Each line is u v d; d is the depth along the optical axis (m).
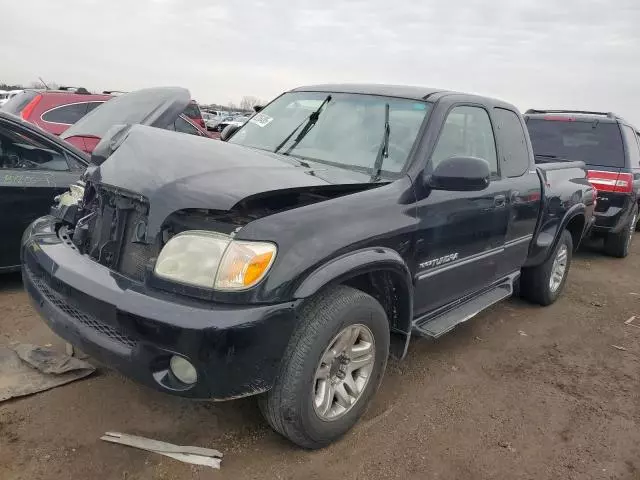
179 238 2.42
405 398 3.47
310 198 2.86
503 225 4.15
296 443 2.75
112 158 2.96
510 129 4.53
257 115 4.32
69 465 2.54
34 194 4.57
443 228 3.41
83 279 2.58
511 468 2.87
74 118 8.91
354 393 2.93
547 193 4.86
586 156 7.89
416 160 3.30
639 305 5.99
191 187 2.50
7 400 2.97
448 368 3.97
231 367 2.32
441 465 2.83
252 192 2.44
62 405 3.00
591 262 8.06
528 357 4.32
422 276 3.34
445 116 3.58
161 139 3.01
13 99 9.27
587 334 4.96
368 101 3.79
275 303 2.38
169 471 2.57
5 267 4.59
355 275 2.71
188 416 3.03
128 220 2.69
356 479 2.66
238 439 2.87
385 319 2.98
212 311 2.29
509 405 3.52
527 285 5.51
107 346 2.49
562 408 3.54
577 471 2.89
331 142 3.64
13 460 2.54
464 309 3.96
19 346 3.51
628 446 3.17
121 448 2.70
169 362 2.42
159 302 2.35
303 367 2.53
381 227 2.89
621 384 3.97
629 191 7.69
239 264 2.33
